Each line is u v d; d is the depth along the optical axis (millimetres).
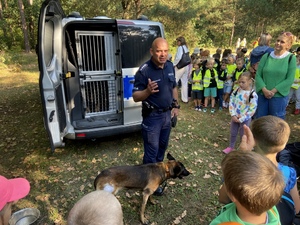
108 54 4312
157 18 15195
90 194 1048
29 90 8547
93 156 4023
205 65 6355
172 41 18281
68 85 4180
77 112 4297
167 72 2838
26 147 4367
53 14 3307
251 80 3758
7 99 7391
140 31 3963
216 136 4871
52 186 3301
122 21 3861
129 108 3996
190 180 3436
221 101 6512
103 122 4125
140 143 4441
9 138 4715
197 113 6301
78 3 13406
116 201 1029
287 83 3463
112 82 4434
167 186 3287
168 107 2934
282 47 3418
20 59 15094
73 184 3348
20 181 1398
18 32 23047
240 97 3783
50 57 3619
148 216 2787
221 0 27375
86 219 929
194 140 4664
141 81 2771
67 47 4129
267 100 3682
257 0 17359
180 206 2953
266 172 1043
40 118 5742
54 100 3035
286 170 1735
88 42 4184
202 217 2795
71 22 3822
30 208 2723
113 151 4176
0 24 21375
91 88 4359
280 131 1641
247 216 1122
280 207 1505
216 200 3051
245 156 1110
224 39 32219
